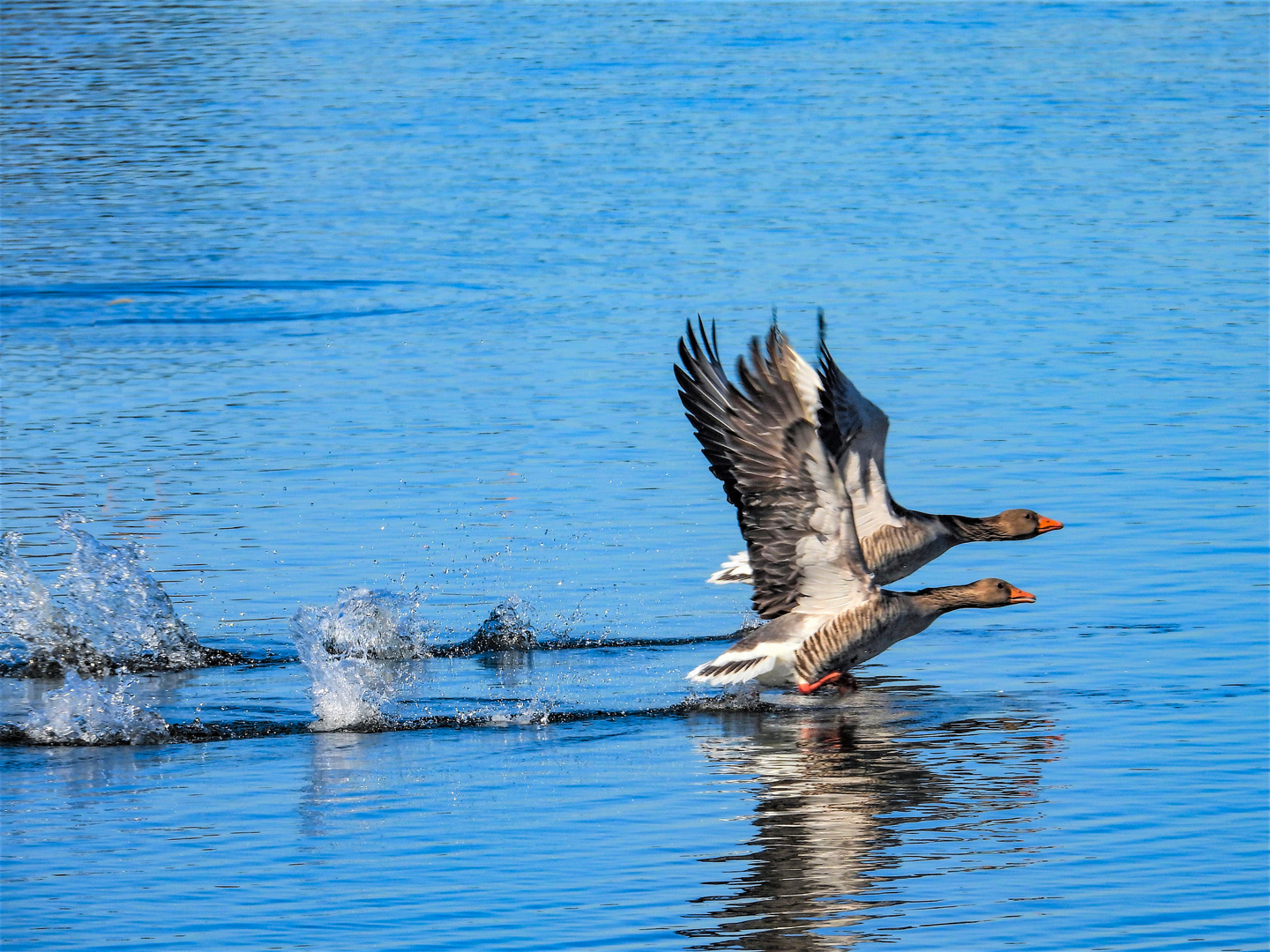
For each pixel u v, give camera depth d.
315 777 11.90
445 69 55.00
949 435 21.70
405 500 19.52
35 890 9.89
